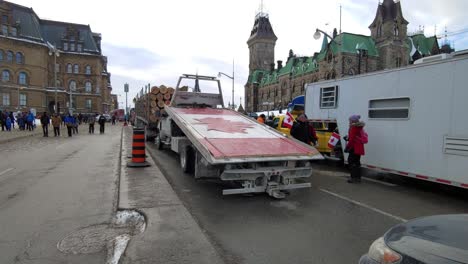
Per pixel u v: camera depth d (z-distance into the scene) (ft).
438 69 23.99
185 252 13.50
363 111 31.40
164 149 49.52
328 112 37.04
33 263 12.59
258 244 14.75
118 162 37.11
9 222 17.17
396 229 8.70
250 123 30.89
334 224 17.60
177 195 22.54
